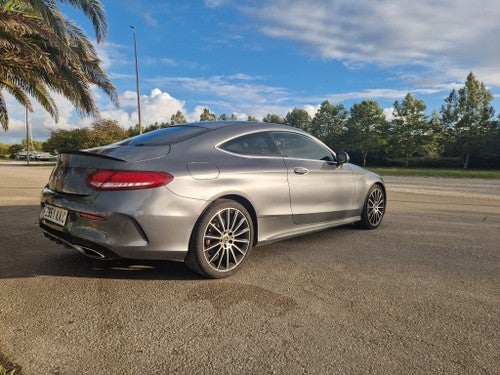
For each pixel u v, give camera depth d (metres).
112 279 3.24
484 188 14.74
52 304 2.75
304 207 4.14
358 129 50.91
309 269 3.61
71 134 48.66
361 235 5.05
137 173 2.95
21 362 2.03
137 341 2.28
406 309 2.76
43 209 3.45
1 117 14.34
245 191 3.49
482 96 43.41
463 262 3.89
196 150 3.38
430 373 2.00
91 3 10.08
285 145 4.19
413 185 16.09
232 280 3.29
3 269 3.45
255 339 2.32
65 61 10.00
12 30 8.45
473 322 2.57
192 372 1.99
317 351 2.20
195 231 3.16
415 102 46.19
